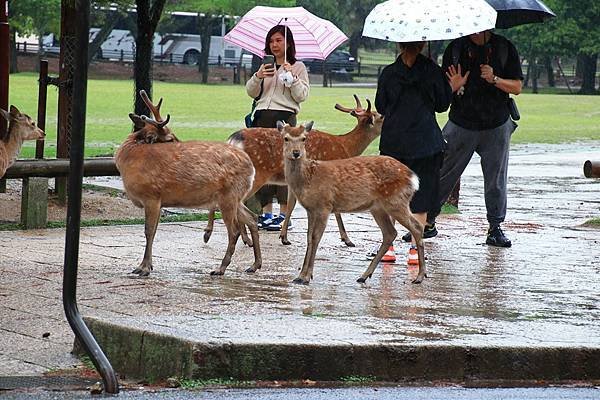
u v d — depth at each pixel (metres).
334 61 75.69
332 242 14.01
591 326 9.20
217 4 67.56
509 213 17.66
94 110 39.81
